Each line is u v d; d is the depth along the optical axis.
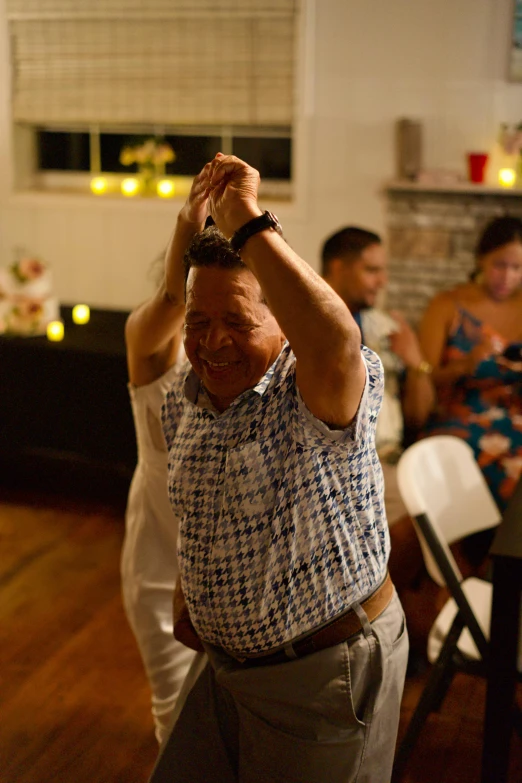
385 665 1.30
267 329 1.22
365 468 1.24
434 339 3.48
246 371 1.23
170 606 1.93
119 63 4.07
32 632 2.81
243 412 1.23
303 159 3.92
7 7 4.15
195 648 1.47
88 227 4.30
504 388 3.36
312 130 3.88
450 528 2.19
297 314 1.08
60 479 4.04
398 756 1.99
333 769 1.31
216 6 3.87
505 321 3.44
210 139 4.23
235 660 1.34
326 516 1.22
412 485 2.01
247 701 1.32
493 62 3.62
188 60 3.98
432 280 3.77
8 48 4.20
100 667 2.63
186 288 1.26
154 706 1.96
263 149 4.18
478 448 3.25
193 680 1.54
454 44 3.64
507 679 1.78
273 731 1.32
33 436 3.71
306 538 1.22
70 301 4.42
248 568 1.24
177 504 1.31
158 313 1.63
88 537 3.50
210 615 1.29
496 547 1.75
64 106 4.20
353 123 3.84
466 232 3.69
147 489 1.89
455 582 1.94
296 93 3.86
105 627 2.85
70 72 4.15
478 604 2.16
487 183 3.72
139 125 4.30
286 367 1.23
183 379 1.43
